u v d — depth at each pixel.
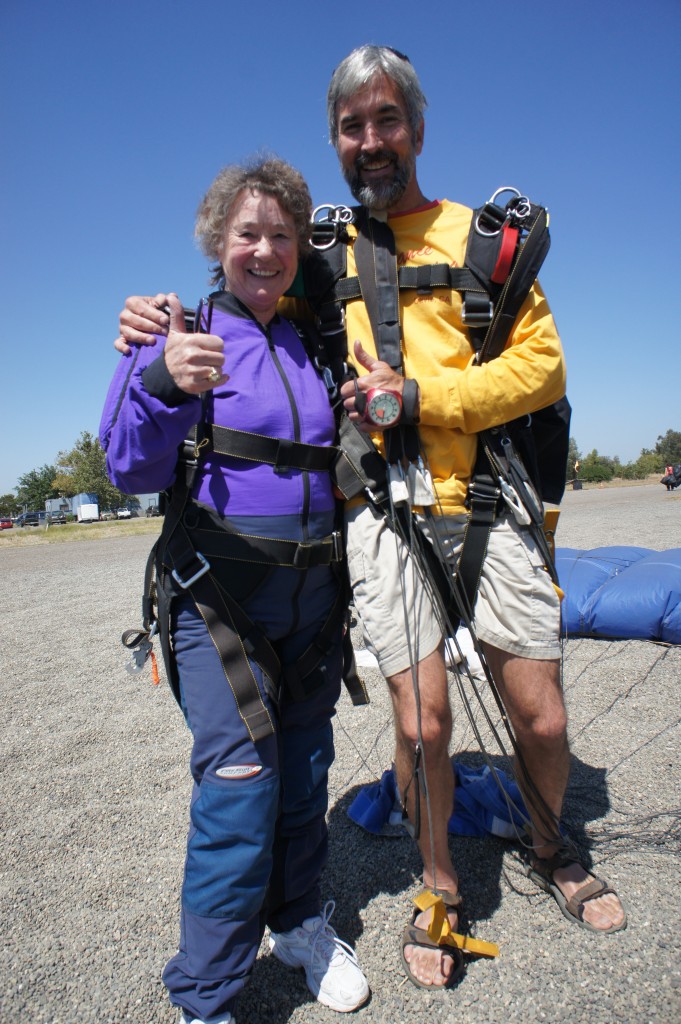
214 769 1.41
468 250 1.66
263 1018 1.50
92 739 3.21
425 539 1.65
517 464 1.67
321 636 1.62
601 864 1.93
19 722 3.51
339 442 1.66
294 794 1.61
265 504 1.49
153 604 1.64
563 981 1.53
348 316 1.72
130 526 30.81
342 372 1.69
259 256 1.50
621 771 2.46
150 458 1.36
